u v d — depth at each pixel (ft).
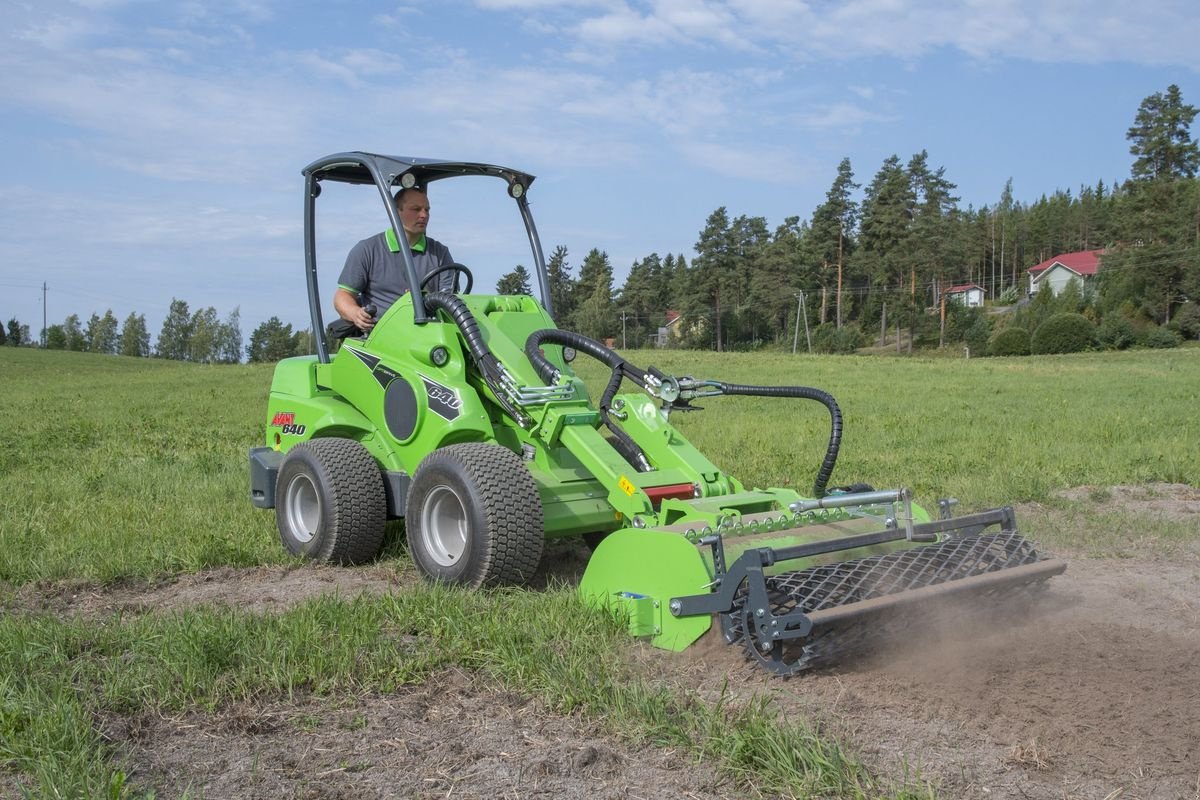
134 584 18.80
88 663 13.23
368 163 19.98
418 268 21.88
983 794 9.69
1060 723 11.38
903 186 245.04
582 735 11.22
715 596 13.35
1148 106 237.45
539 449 18.52
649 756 10.66
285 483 20.77
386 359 20.08
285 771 10.46
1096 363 143.43
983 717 11.59
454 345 19.11
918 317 246.88
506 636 13.67
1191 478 30.76
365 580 18.94
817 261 267.80
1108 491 28.89
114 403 79.46
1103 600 17.29
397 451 20.01
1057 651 14.10
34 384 119.14
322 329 22.44
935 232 243.81
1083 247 373.20
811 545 13.52
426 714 11.93
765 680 12.86
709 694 12.37
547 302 21.44
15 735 10.91
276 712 12.00
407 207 21.39
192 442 45.62
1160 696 12.23
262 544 21.30
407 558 20.48
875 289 256.11
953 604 14.21
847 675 13.05
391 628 14.89
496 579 16.53
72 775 9.95
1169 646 14.38
